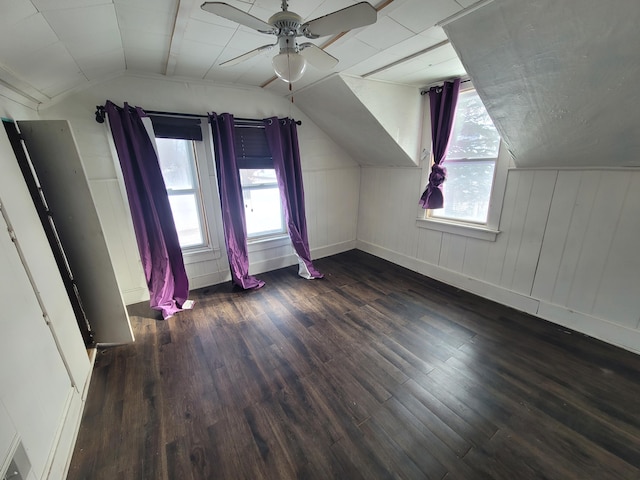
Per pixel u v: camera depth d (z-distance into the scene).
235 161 2.96
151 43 1.85
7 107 1.67
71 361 1.65
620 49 1.28
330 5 1.48
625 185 1.94
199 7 1.42
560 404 1.67
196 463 1.38
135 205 2.50
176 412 1.66
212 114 2.76
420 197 3.38
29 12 1.11
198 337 2.37
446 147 2.87
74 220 1.94
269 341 2.30
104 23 1.45
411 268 3.70
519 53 1.56
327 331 2.42
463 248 3.04
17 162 1.58
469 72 1.83
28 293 1.33
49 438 1.27
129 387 1.85
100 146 2.46
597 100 1.56
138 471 1.35
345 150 3.95
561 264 2.34
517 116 1.95
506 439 1.47
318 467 1.35
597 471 1.31
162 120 2.62
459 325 2.46
